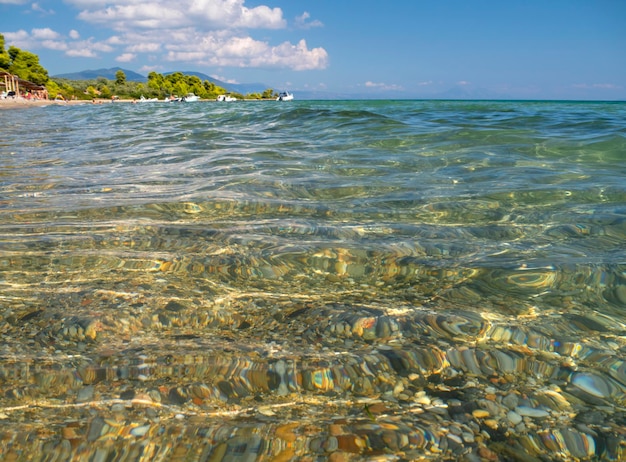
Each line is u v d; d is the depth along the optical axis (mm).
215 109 19859
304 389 1434
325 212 3225
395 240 2676
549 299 1982
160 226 2926
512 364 1556
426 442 1215
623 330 1746
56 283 2127
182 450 1182
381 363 1565
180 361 1562
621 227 2812
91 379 1462
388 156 5461
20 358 1559
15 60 74938
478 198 3512
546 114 11977
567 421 1290
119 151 6473
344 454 1174
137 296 2008
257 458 1159
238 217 3117
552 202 3373
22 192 3895
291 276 2229
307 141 7008
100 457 1154
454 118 10281
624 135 6477
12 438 1212
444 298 2012
